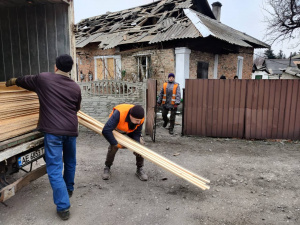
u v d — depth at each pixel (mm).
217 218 2656
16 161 2482
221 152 4926
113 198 3039
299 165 4238
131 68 11781
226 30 13047
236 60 14312
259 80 5602
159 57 10742
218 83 5801
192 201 3006
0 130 2283
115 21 15367
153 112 5477
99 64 13227
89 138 5848
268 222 2592
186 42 9891
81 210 2756
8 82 2629
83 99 6285
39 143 2688
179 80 10203
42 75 2463
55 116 2439
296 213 2762
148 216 2666
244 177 3734
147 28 12195
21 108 2590
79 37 14719
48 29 3801
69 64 2551
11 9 3975
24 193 3133
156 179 3623
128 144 3092
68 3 3586
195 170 3992
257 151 5000
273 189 3350
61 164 2531
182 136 6156
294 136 5719
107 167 3664
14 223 2506
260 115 5742
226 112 5895
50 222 2529
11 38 4090
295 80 5469
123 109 3109
